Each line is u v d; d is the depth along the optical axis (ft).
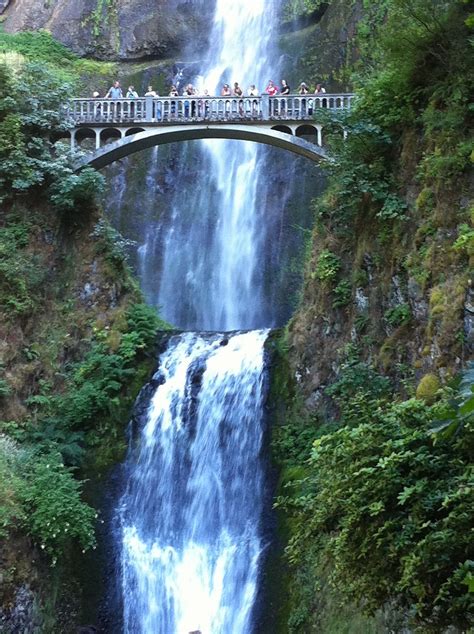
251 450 52.03
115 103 63.82
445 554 20.88
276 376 54.39
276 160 90.89
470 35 41.45
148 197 92.94
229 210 91.50
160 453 54.24
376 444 24.94
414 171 44.73
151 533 50.83
